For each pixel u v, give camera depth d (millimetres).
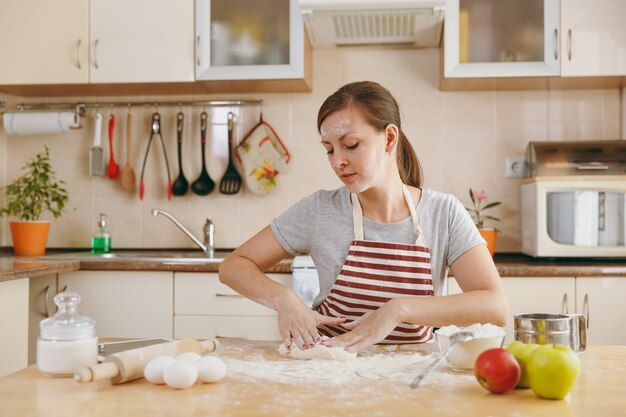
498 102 3162
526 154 3053
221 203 3281
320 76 3234
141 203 3316
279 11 2916
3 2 3008
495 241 3068
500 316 1345
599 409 938
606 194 2693
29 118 3154
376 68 3213
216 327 2672
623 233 2688
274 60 2918
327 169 3230
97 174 3279
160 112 3320
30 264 2516
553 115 3143
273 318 2650
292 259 2771
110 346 1309
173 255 3066
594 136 3119
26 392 1034
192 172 3297
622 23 2758
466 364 1134
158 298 2695
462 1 2834
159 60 2943
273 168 3223
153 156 3318
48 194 3123
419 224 1545
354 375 1128
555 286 2545
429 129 3189
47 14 2994
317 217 1604
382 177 1503
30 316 2721
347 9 2727
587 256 2701
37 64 2996
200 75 2926
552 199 2723
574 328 1281
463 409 936
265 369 1173
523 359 1030
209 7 2930
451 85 3043
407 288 1516
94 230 3340
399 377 1113
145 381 1104
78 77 2979
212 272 2678
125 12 2961
